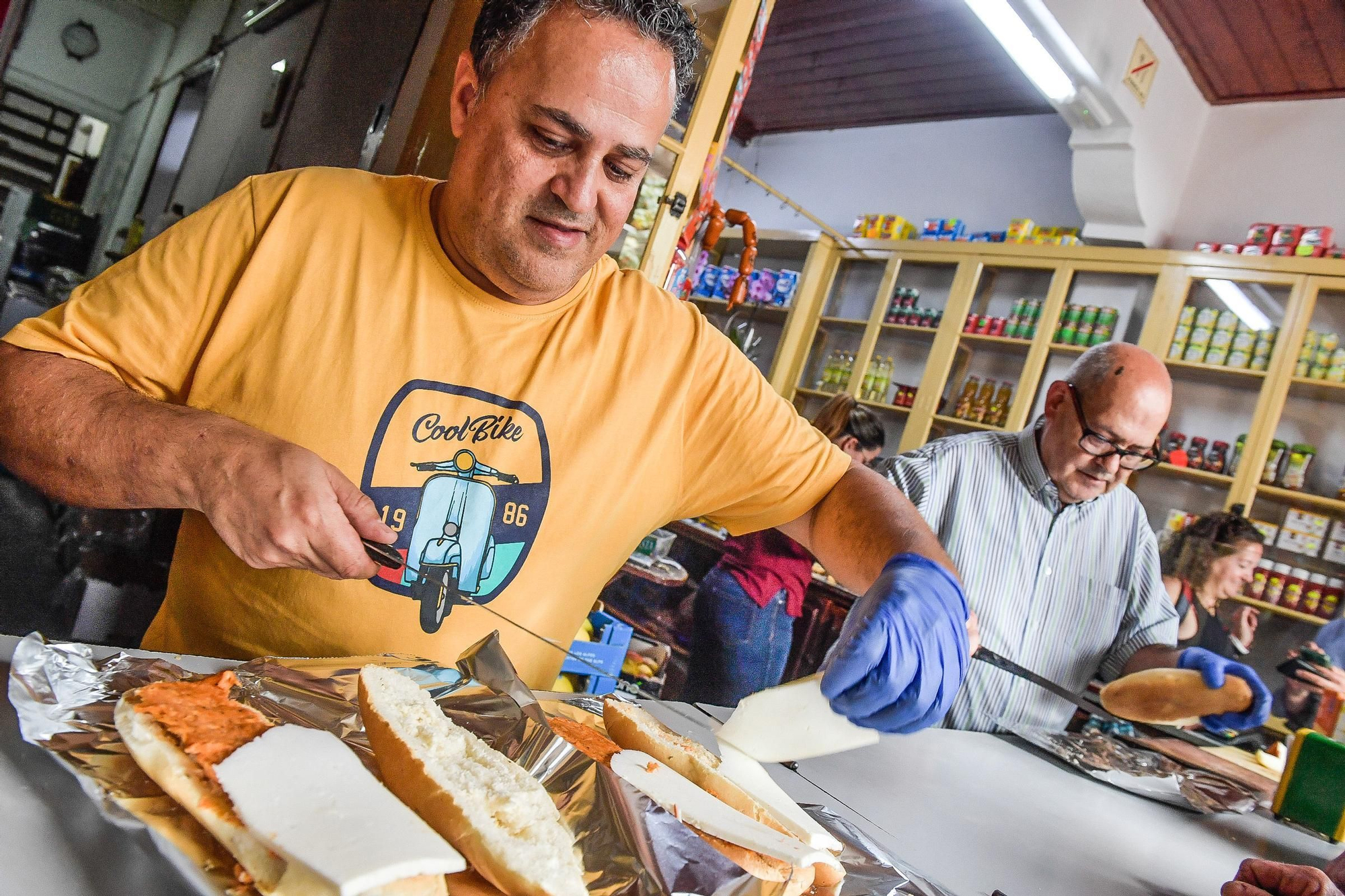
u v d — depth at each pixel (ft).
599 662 5.86
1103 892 3.07
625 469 3.40
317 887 1.46
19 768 1.75
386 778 2.00
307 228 2.99
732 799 2.48
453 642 3.06
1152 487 12.01
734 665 8.11
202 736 1.79
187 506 2.42
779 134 20.03
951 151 16.70
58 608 6.63
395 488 2.98
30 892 1.40
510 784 2.01
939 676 2.70
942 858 2.93
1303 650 6.77
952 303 14.35
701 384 3.64
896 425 15.06
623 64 2.55
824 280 16.31
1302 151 12.66
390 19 6.78
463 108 2.98
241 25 9.96
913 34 14.20
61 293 10.14
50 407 2.46
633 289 3.54
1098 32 11.23
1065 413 6.49
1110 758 5.08
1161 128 12.79
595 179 2.70
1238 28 11.69
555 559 3.24
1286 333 11.06
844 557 3.63
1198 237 13.37
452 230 2.97
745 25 6.64
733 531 4.18
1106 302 12.90
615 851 1.97
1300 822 4.75
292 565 2.32
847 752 3.99
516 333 3.15
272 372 2.93
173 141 11.03
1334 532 10.39
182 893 1.52
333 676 2.48
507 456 3.12
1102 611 6.88
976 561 6.73
